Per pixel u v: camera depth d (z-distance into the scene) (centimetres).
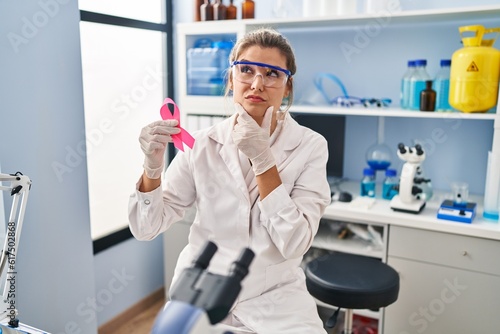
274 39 119
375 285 166
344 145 255
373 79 250
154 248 279
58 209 177
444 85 216
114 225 255
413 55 240
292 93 132
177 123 116
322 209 126
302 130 133
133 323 258
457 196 208
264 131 113
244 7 251
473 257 190
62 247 180
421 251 200
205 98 247
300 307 120
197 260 68
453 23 228
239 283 63
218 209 127
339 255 194
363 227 231
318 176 125
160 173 120
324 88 262
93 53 230
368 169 232
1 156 153
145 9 264
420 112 208
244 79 117
